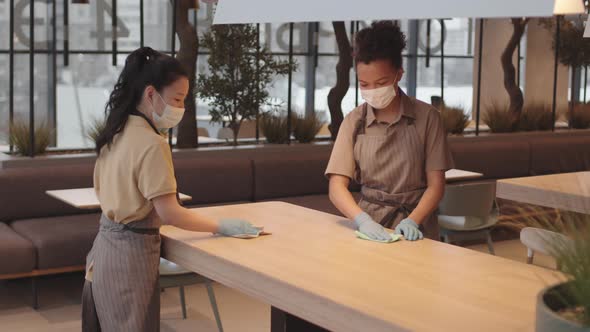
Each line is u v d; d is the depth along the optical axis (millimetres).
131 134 2564
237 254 2410
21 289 5488
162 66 2568
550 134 8953
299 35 10430
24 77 8844
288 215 3096
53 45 8734
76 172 5848
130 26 9266
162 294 5453
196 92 6820
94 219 5633
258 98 7020
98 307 2672
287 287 2074
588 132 9258
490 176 8062
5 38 8688
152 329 2650
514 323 1742
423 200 2893
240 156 6773
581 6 2559
